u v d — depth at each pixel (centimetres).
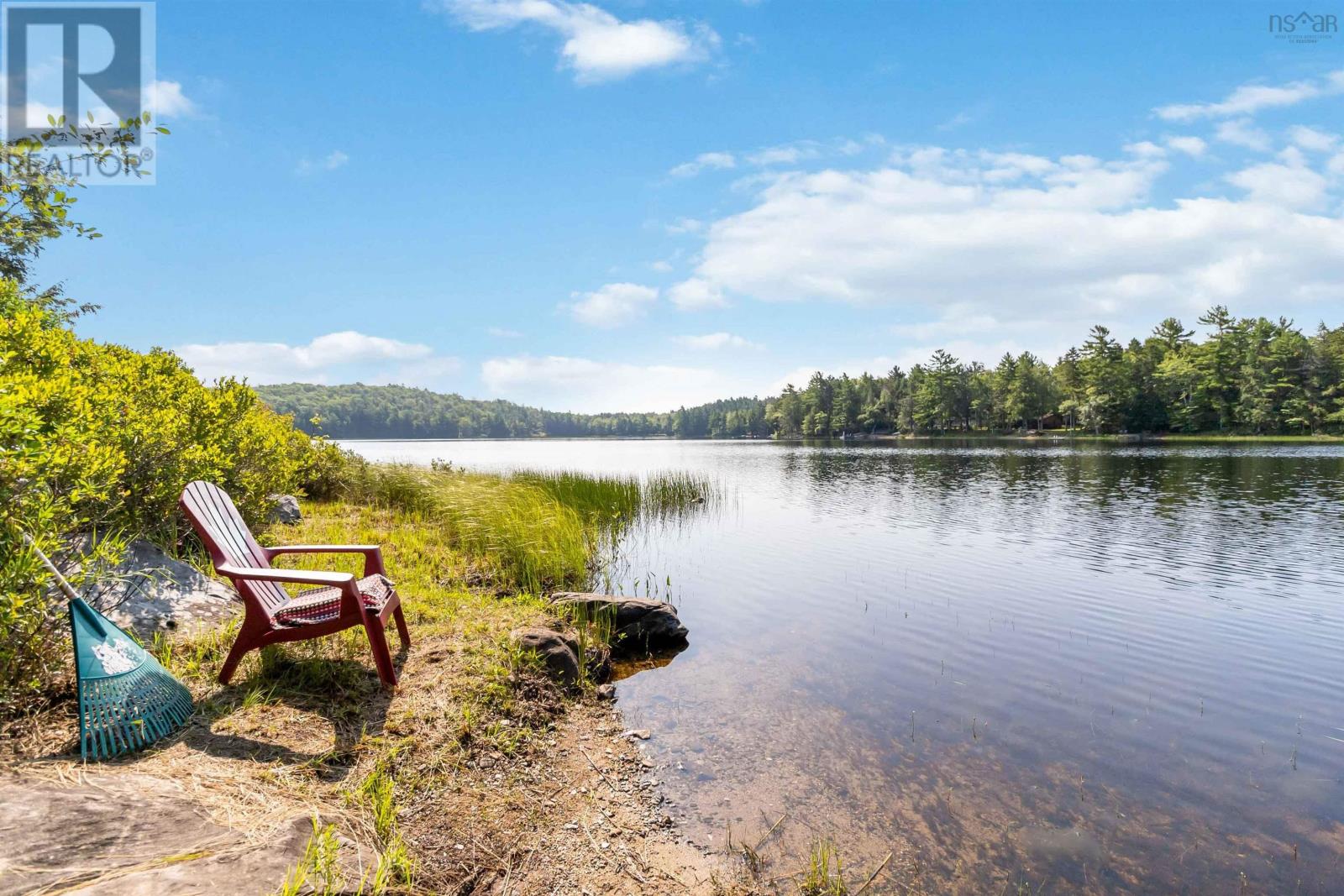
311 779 349
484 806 383
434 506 1238
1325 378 7600
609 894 336
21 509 368
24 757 305
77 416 502
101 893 214
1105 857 377
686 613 876
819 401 13750
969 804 430
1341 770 474
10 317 698
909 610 888
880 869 366
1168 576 1079
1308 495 2117
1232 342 8431
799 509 1942
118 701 333
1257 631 798
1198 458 4072
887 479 3002
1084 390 9200
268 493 926
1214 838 395
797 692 614
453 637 586
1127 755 496
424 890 302
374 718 428
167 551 618
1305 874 362
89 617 339
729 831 399
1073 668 675
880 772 470
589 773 455
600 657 655
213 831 267
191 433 716
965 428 11262
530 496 1299
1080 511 1850
